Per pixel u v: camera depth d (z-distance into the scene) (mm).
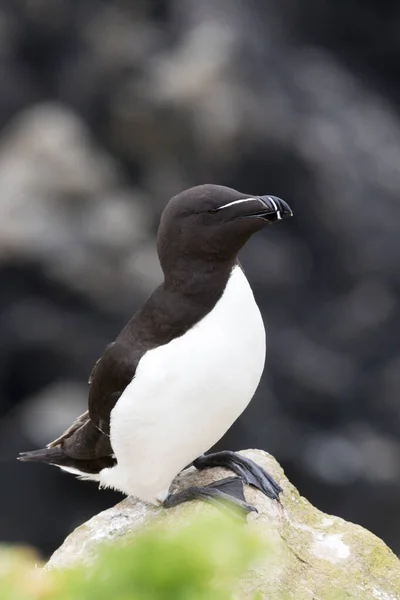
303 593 4633
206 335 4410
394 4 20406
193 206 4406
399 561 5082
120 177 18156
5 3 18953
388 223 18312
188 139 17734
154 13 19547
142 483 4883
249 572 4531
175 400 4434
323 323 17984
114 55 18312
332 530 5195
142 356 4488
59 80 18953
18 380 16219
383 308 18000
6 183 16641
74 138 17609
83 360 16016
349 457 16516
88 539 5164
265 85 18484
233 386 4480
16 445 15273
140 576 1681
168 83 17766
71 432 5402
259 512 4977
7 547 1756
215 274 4441
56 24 18859
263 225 4348
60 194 16656
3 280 16031
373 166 18641
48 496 15266
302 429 16969
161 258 4578
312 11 20391
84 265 15969
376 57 21078
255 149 17922
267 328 17438
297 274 18078
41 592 1646
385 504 16344
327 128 18641
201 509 4938
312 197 18266
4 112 18688
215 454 5402
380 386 17438
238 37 18531
